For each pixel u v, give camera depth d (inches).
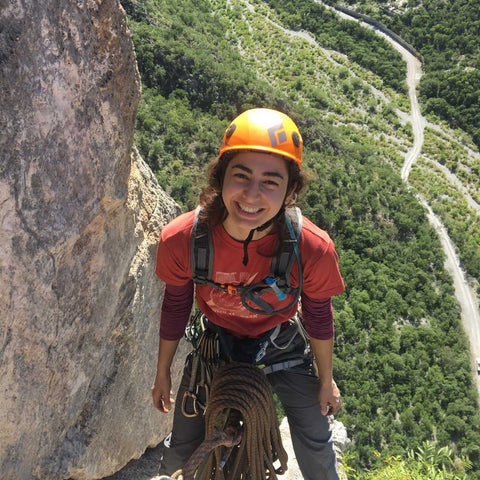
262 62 4857.3
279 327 78.5
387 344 2369.6
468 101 4434.1
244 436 70.2
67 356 83.7
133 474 121.6
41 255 68.3
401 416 2084.2
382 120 4367.6
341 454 149.5
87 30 66.7
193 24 4153.5
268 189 60.6
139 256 100.7
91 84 69.3
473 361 2496.3
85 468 95.7
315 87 4564.5
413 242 2886.3
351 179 3004.4
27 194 63.3
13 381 73.5
